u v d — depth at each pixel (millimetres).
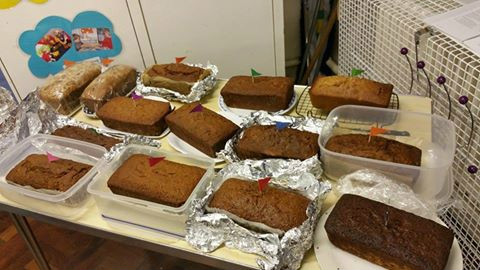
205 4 1642
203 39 1741
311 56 2213
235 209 939
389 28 1489
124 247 1790
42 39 1649
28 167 1163
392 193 957
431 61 1308
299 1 2219
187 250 944
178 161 1133
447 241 823
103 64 1677
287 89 1320
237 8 1674
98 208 1075
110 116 1338
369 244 833
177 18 1668
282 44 1819
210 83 1445
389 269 844
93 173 1126
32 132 1380
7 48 1652
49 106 1412
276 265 834
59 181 1112
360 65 1781
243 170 1040
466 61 1153
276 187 1006
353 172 1036
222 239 923
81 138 1304
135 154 1151
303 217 914
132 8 1617
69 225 1085
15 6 1546
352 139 1085
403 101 1306
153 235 995
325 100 1283
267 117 1235
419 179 990
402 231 845
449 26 1249
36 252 1556
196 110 1272
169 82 1438
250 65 1855
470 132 1221
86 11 1604
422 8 1405
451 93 1259
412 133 1129
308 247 879
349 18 1777
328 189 962
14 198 1162
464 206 1305
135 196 1036
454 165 1329
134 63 1780
